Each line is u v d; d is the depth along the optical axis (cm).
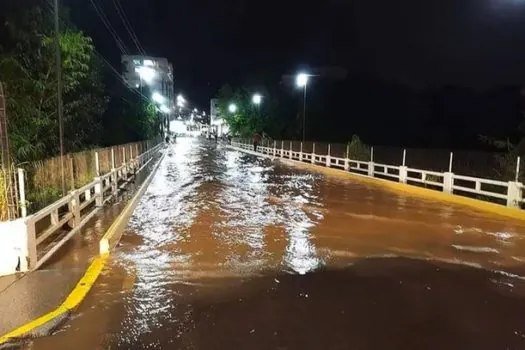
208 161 3797
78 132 2017
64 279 696
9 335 512
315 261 833
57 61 1174
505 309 617
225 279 721
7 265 715
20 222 720
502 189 1722
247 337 519
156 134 5928
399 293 671
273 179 2375
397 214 1362
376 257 871
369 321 568
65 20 1825
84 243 924
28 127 1477
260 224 1170
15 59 1517
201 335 523
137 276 728
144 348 491
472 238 1056
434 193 1734
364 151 2811
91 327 539
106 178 1523
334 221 1234
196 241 972
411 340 520
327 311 597
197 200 1575
